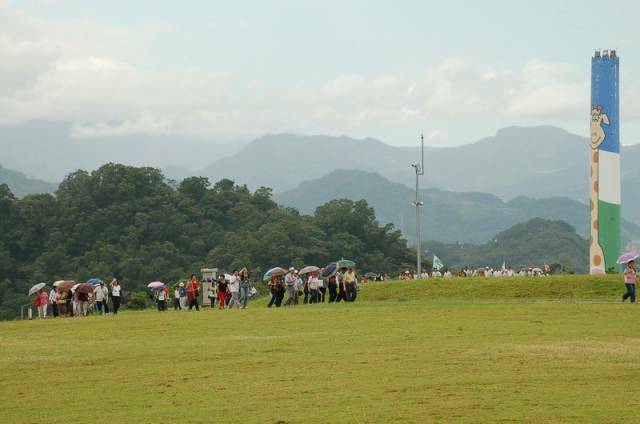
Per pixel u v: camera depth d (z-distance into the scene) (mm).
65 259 182875
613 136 93000
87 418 28703
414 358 38156
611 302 64375
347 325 52094
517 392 30312
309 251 187750
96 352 43688
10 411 30250
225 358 40000
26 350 45500
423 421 26484
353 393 30984
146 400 31234
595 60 93312
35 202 195500
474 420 26422
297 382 33469
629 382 31750
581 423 25734
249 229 196375
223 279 74938
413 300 73438
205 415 28359
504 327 48875
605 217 93188
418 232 114312
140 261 176125
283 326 53031
